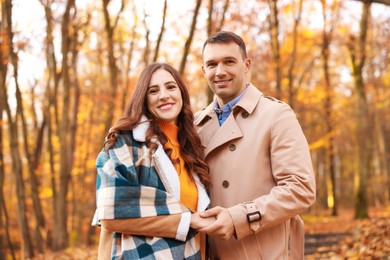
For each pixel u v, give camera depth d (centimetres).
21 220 973
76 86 1470
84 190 1839
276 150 248
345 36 1546
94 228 1688
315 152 2698
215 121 277
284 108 255
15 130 940
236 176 257
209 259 267
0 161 959
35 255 1025
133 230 225
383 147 2422
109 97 1138
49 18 1111
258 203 238
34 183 1131
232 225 232
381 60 1708
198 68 1430
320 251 745
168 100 254
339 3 1531
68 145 1455
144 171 236
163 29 898
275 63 1319
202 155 265
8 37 819
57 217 1116
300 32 1652
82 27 1265
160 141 246
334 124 1844
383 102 2150
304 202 240
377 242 607
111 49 1076
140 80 257
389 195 2634
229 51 263
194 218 232
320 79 1906
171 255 226
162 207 227
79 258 796
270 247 253
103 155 238
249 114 262
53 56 1149
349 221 1311
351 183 3541
